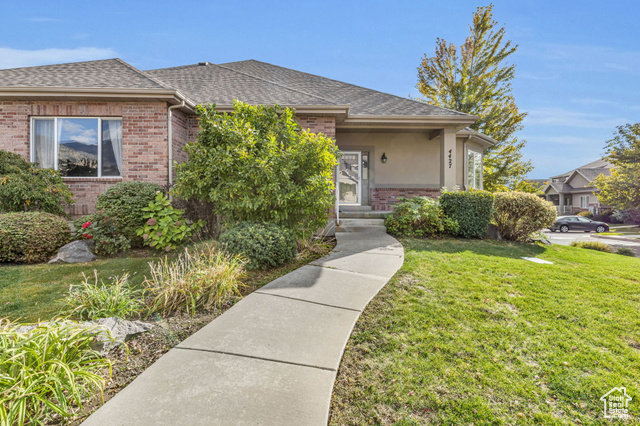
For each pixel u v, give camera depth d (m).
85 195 7.85
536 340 3.19
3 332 2.29
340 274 4.98
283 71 14.22
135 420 2.04
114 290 3.72
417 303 3.96
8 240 5.70
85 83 7.68
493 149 19.94
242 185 5.70
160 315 3.65
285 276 4.87
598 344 3.14
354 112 10.02
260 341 3.02
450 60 18.78
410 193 12.43
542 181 48.66
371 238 7.85
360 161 12.31
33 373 2.07
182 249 6.75
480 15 18.30
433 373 2.68
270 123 6.59
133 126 7.78
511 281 4.82
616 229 24.39
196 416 2.08
